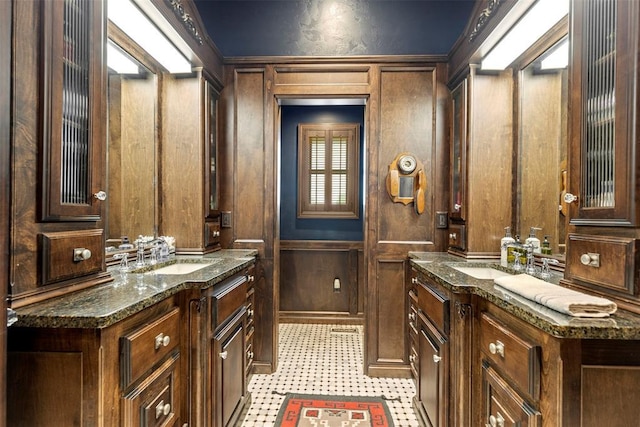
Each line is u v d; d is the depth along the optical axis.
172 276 1.56
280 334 3.44
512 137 2.19
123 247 1.92
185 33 1.98
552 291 1.14
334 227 3.81
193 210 2.32
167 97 2.32
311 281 3.78
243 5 2.71
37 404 0.95
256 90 2.65
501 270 1.94
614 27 1.05
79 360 0.94
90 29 1.23
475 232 2.20
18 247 0.96
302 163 3.84
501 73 2.20
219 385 1.59
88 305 1.03
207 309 1.53
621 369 0.91
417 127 2.58
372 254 2.59
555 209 1.83
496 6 1.76
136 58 2.01
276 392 2.32
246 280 2.16
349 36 2.68
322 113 3.83
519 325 1.12
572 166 1.24
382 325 2.58
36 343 0.95
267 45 2.71
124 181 1.95
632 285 0.98
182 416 1.46
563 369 0.92
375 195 2.60
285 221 3.84
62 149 1.10
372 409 2.11
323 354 2.96
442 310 1.55
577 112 1.21
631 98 0.98
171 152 2.33
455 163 2.43
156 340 1.21
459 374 1.44
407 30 2.66
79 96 1.18
